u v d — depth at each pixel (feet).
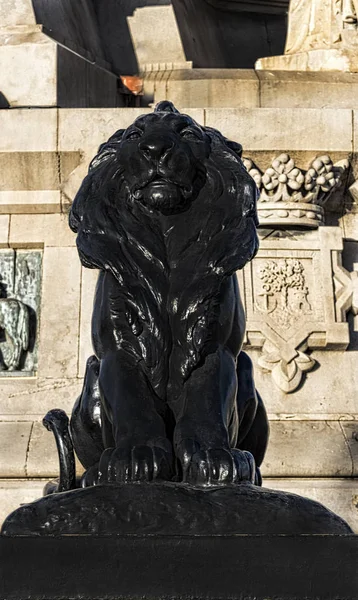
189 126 26.04
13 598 20.81
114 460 23.54
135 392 24.79
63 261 40.42
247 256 25.36
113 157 26.27
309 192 40.42
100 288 26.20
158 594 20.81
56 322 39.73
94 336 26.08
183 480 23.68
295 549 20.93
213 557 20.92
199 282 25.14
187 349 24.98
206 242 25.45
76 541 21.03
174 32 51.13
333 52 46.06
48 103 42.14
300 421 38.52
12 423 38.27
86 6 50.21
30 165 40.14
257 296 39.83
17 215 40.91
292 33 48.19
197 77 45.34
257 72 44.75
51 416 28.53
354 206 41.45
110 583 20.85
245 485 23.03
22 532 21.98
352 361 39.65
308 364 39.22
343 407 39.06
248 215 25.75
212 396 24.70
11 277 40.91
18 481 36.99
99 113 40.27
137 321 25.13
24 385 39.04
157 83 46.06
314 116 40.42
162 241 25.67
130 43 51.06
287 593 20.77
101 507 22.25
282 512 22.33
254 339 39.34
